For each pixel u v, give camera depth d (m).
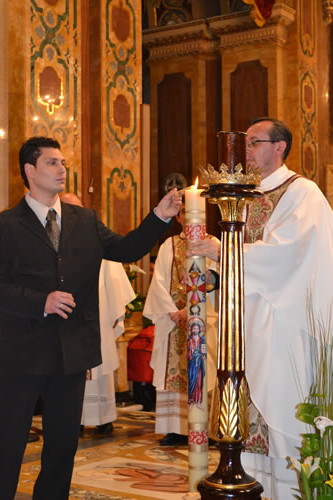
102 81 7.50
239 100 10.48
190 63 11.15
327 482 2.46
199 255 2.57
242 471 2.37
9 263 3.17
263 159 3.36
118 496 4.26
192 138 11.19
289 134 3.39
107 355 6.08
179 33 11.07
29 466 5.00
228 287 2.37
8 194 6.63
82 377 3.29
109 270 6.21
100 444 5.73
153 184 11.49
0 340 3.13
